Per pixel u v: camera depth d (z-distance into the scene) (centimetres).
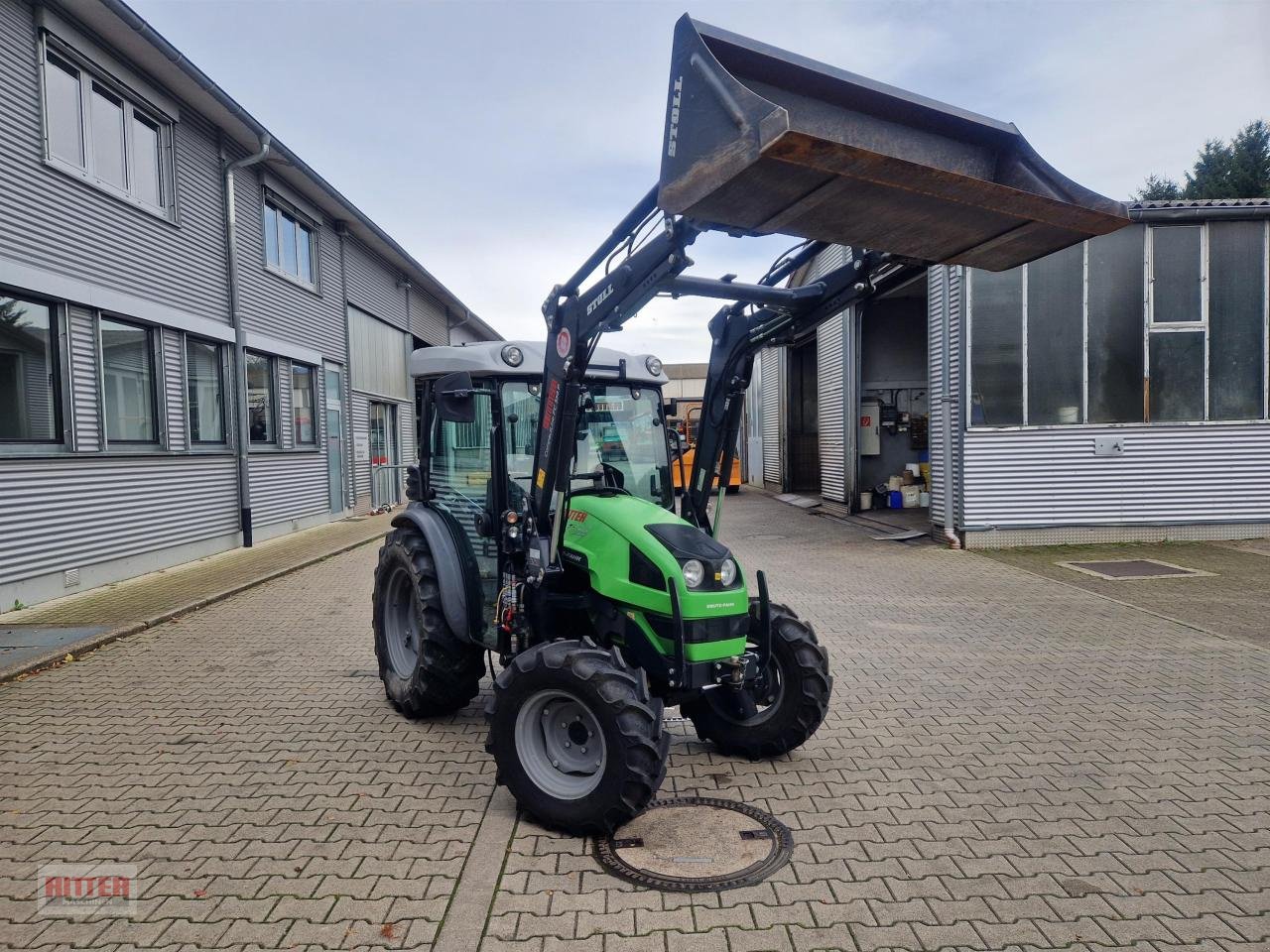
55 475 909
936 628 777
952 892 328
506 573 471
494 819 394
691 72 314
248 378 1414
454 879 339
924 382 1881
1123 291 1220
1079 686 596
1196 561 1088
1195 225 1214
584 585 460
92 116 1003
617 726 360
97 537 982
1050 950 289
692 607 396
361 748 488
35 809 404
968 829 381
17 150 868
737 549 1320
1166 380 1229
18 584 856
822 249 443
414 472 572
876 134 357
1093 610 839
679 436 549
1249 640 717
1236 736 496
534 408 498
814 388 2355
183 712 553
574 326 419
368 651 718
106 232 1015
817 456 2361
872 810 402
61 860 354
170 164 1160
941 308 1291
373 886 333
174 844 369
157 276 1123
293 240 1633
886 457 1888
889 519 1638
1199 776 438
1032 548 1227
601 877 342
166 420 1135
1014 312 1224
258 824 388
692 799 416
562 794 381
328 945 293
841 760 467
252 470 1397
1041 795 416
